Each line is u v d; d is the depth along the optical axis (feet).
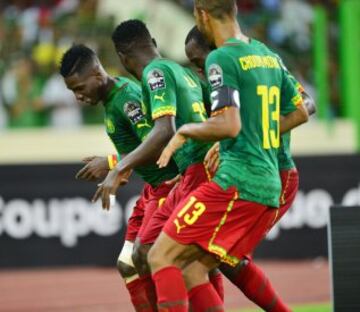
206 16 55.93
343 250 61.82
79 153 154.20
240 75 54.24
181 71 61.93
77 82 65.00
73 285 125.29
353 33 156.35
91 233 140.05
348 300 61.67
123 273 69.51
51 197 139.64
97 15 159.43
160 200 65.87
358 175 145.38
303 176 144.25
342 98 158.51
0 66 156.46
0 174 138.62
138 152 58.08
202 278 56.54
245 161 54.39
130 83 66.59
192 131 53.01
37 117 157.07
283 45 162.61
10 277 134.00
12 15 159.74
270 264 141.49
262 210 55.01
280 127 58.75
